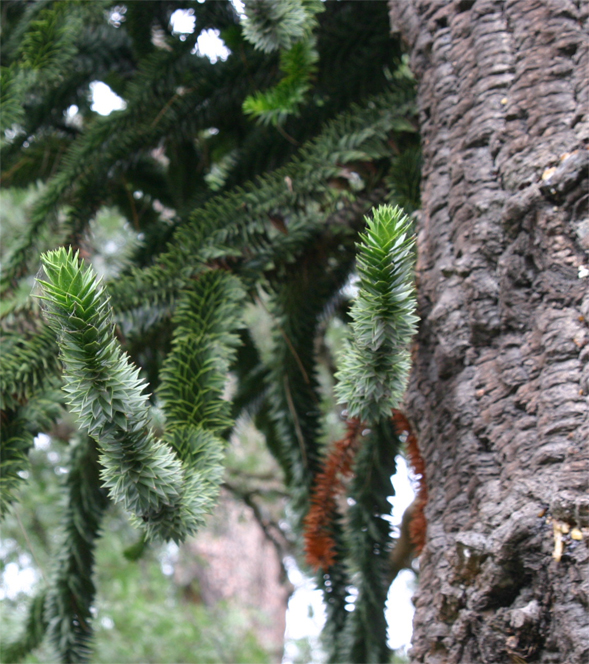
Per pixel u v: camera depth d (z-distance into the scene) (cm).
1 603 427
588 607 127
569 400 134
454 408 144
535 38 147
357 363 134
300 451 186
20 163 220
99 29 224
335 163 175
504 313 142
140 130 193
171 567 723
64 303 123
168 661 497
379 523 182
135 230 237
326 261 190
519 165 144
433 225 154
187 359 159
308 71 167
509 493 135
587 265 137
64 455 188
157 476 130
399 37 171
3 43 220
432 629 139
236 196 177
